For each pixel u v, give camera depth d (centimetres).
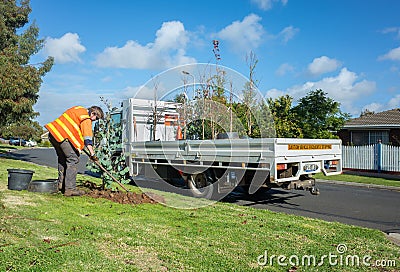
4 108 1961
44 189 767
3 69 1922
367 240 519
